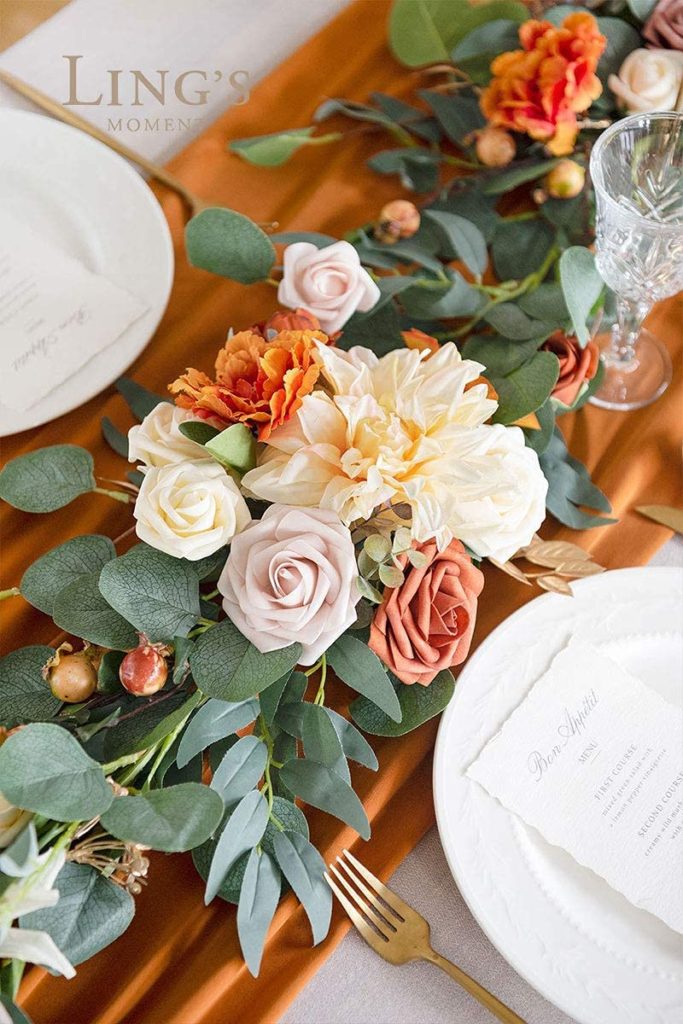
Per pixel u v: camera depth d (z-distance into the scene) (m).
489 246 0.79
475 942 0.55
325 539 0.51
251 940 0.52
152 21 0.88
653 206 0.72
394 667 0.54
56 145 0.76
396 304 0.74
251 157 0.80
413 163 0.82
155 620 0.52
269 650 0.51
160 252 0.74
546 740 0.58
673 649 0.61
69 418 0.71
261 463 0.55
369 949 0.56
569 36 0.73
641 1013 0.50
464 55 0.81
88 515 0.68
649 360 0.76
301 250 0.67
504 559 0.58
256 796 0.53
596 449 0.72
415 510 0.50
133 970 0.54
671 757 0.58
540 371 0.63
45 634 0.64
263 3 0.90
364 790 0.59
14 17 0.87
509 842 0.55
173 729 0.50
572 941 0.52
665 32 0.79
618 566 0.68
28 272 0.73
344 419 0.53
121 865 0.49
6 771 0.45
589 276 0.68
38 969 0.53
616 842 0.55
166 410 0.56
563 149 0.76
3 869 0.42
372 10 0.89
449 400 0.52
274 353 0.53
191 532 0.51
